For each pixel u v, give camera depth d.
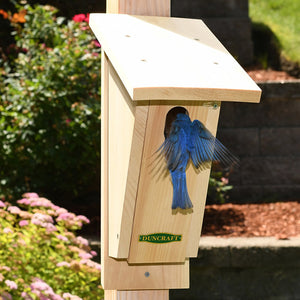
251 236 7.40
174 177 2.74
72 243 5.59
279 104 9.15
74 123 7.19
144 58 2.60
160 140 2.70
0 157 7.48
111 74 2.96
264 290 6.91
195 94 2.41
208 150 2.69
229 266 6.85
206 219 8.08
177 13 11.34
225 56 2.80
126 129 2.75
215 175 8.38
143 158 2.71
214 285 6.94
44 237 4.96
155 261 2.93
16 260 4.64
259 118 9.18
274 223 7.91
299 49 10.84
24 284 4.41
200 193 2.85
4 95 7.67
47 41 8.02
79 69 7.41
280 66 10.80
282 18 12.10
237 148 9.20
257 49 11.29
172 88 2.38
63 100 7.29
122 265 3.00
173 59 2.64
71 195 8.47
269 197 9.06
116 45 2.68
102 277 3.07
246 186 9.10
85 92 7.50
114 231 2.94
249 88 2.48
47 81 7.23
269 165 9.15
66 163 7.58
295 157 9.13
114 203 2.95
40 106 7.27
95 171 7.92
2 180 7.39
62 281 4.84
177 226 2.88
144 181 2.76
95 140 7.50
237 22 11.18
